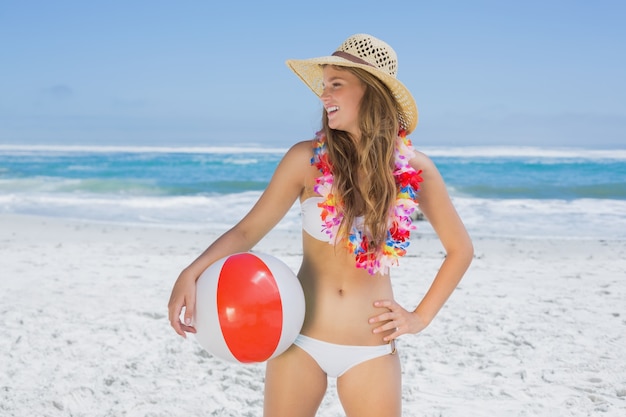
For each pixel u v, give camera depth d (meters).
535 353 5.81
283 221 15.10
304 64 2.80
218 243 2.63
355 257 2.60
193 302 2.49
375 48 2.60
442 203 2.74
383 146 2.59
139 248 11.52
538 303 7.70
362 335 2.64
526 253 11.65
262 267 2.49
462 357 5.70
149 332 6.25
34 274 8.86
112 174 32.50
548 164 38.47
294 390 2.65
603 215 17.58
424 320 2.67
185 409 4.49
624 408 4.57
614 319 6.98
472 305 7.57
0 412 4.38
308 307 2.68
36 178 29.42
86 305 7.23
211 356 5.60
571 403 4.66
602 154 48.81
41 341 5.92
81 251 10.94
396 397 2.67
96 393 4.74
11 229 13.73
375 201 2.59
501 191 24.77
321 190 2.58
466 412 4.51
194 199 20.94
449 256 2.75
